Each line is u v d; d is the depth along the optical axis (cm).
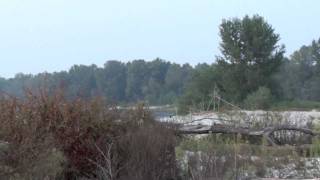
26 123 1159
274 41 6556
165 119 1505
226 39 6525
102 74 5831
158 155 1284
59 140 1284
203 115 2031
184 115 1847
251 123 1867
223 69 6341
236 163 1327
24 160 1049
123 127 1362
